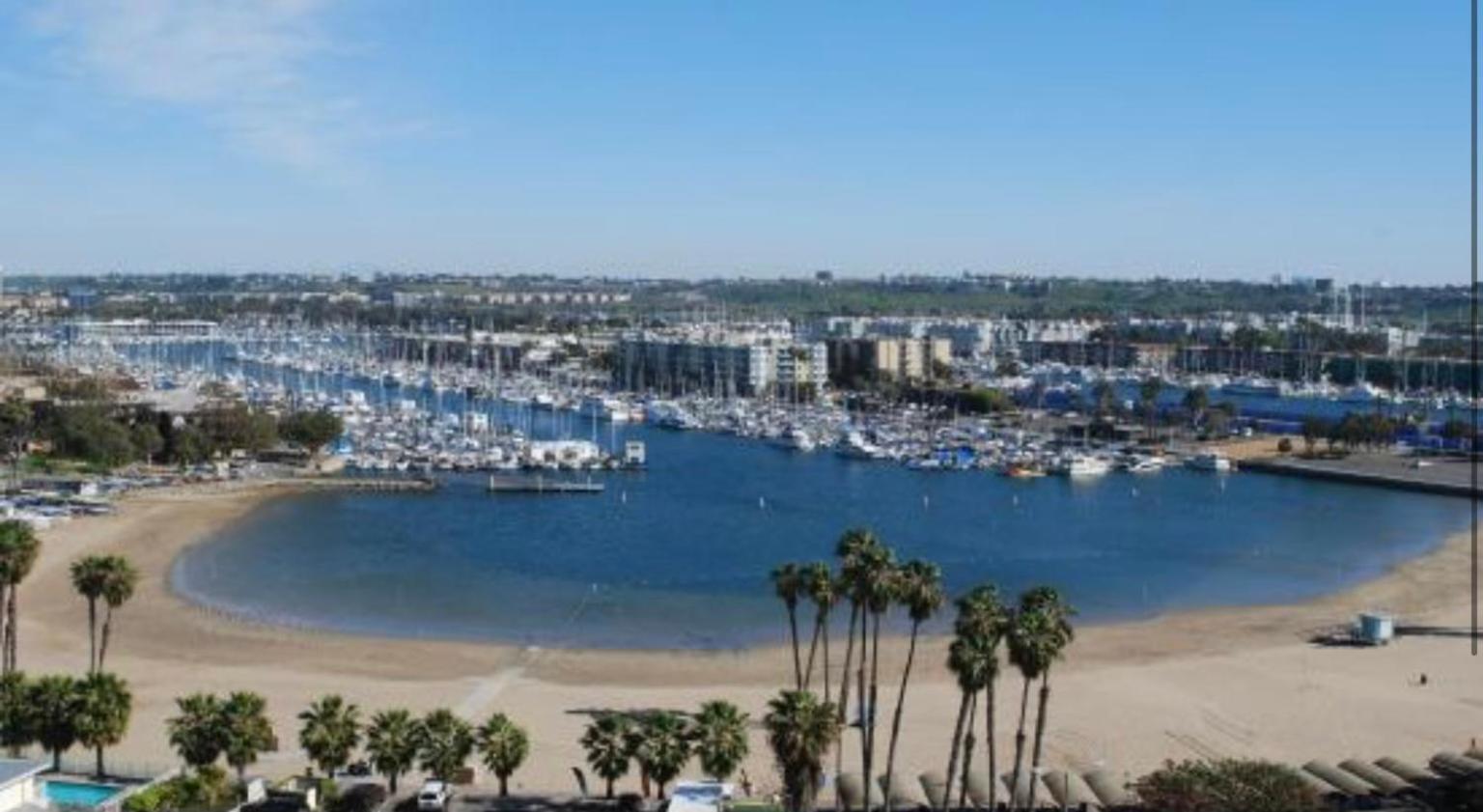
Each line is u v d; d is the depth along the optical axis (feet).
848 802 368.07
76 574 437.58
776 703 305.53
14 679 364.17
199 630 575.38
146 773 373.20
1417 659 542.16
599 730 358.43
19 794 295.28
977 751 424.05
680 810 332.80
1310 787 354.54
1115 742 434.71
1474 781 362.33
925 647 554.87
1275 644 568.00
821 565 416.46
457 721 370.12
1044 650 321.32
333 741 354.54
